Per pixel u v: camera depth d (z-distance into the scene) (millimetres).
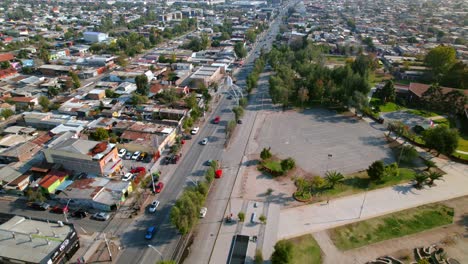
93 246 71125
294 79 170000
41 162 97812
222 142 117000
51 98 157250
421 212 80062
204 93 154250
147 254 69125
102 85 169250
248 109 146500
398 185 91062
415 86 154875
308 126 129750
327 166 101062
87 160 92125
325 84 153625
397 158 105312
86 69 198625
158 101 153750
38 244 64938
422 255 67375
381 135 121750
